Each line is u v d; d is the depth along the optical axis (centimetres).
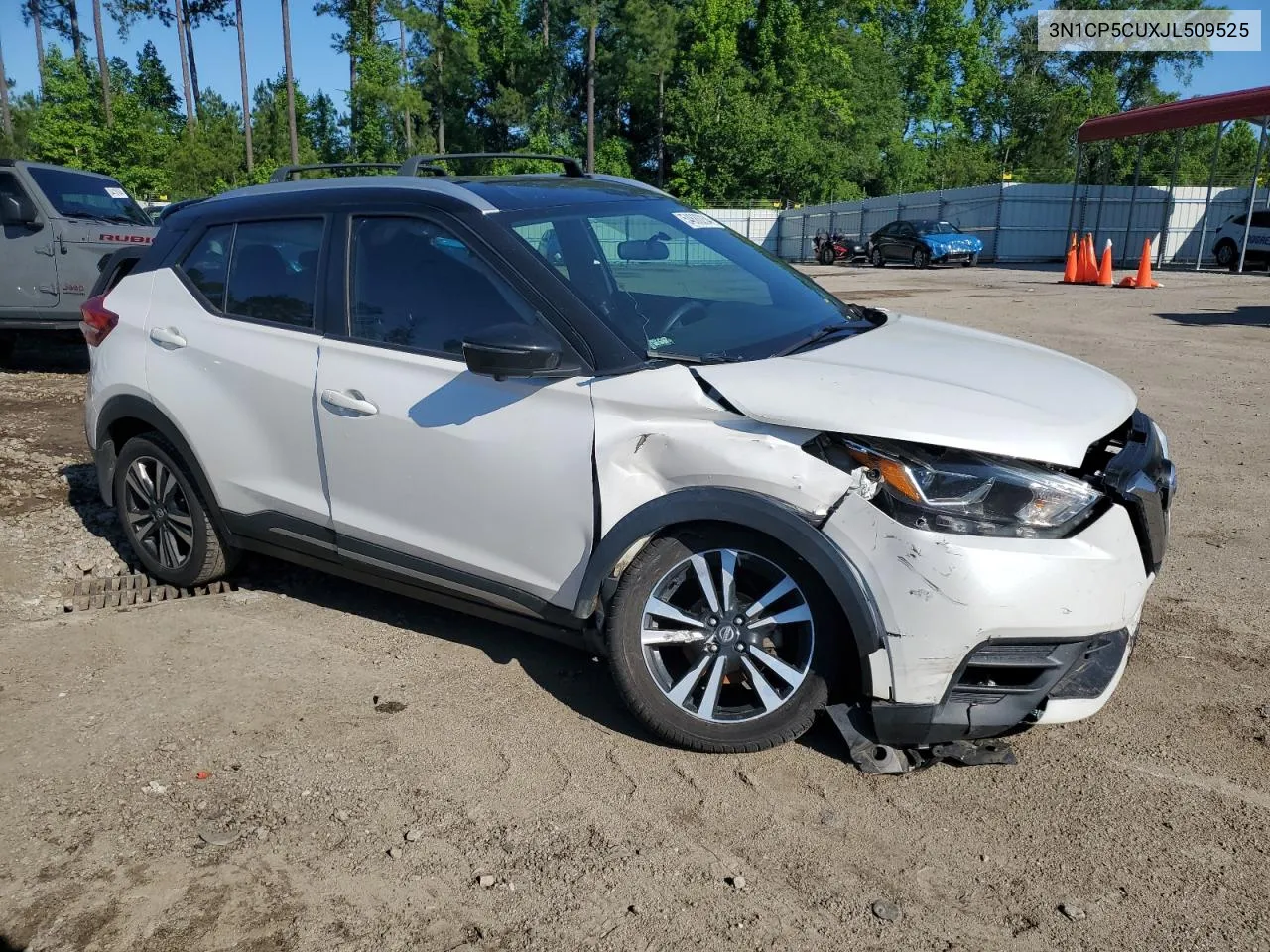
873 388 295
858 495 281
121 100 3709
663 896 257
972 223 3375
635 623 314
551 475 325
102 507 582
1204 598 437
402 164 423
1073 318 1427
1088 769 309
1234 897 254
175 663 387
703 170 5438
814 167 5472
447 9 6406
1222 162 6309
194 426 419
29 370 1066
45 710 351
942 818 286
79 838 281
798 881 262
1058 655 284
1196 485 605
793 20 5803
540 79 6366
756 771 310
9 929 247
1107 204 3219
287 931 246
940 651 278
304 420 385
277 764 317
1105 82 5934
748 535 299
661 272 381
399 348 361
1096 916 248
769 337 349
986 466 277
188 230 442
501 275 343
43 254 977
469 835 282
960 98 6725
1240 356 1067
